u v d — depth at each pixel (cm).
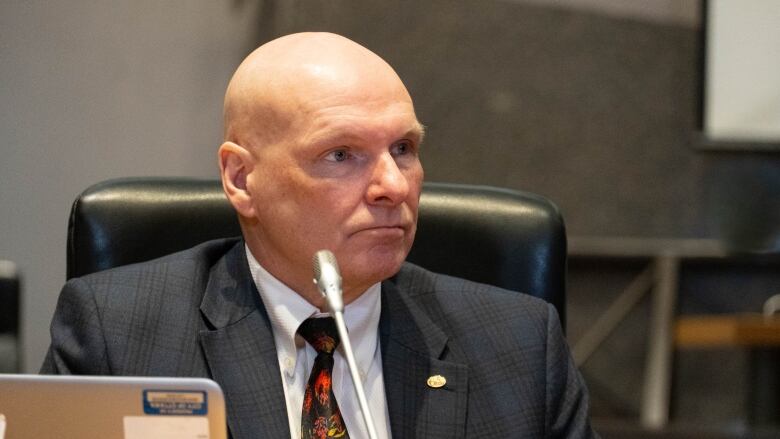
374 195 522
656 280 1672
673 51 1698
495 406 564
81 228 634
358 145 523
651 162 1703
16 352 856
